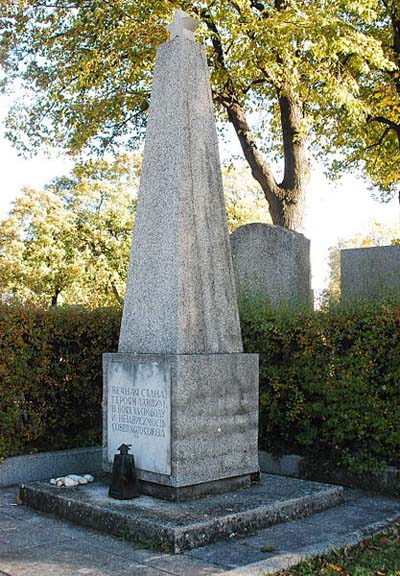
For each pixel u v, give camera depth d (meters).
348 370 8.00
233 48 16.55
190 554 5.18
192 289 6.72
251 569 4.72
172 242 6.71
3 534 5.80
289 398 8.62
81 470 8.73
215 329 6.86
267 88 19.45
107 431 6.99
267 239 13.70
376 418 7.70
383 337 7.74
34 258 38.41
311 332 8.35
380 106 18.55
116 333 9.52
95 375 9.35
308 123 16.73
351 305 8.58
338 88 14.72
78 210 40.06
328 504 6.68
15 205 38.72
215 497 6.37
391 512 6.55
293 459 8.57
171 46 7.14
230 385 6.73
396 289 9.98
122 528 5.67
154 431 6.41
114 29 16.45
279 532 5.76
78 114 18.28
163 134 7.01
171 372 6.29
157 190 6.95
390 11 18.41
